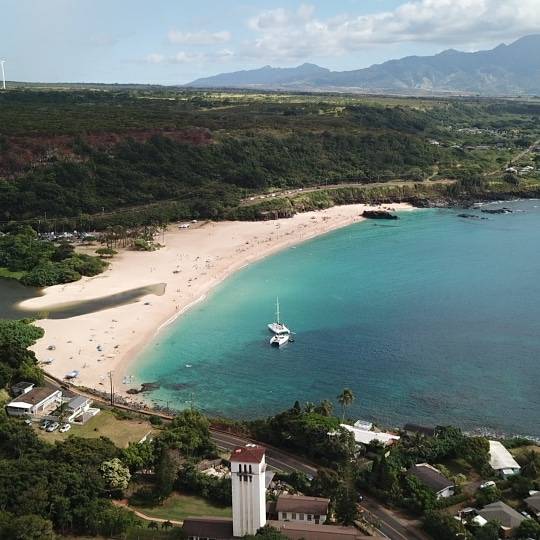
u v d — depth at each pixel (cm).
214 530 7900
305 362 14688
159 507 8962
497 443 10581
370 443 10469
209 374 14162
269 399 13000
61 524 8288
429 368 14212
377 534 8250
